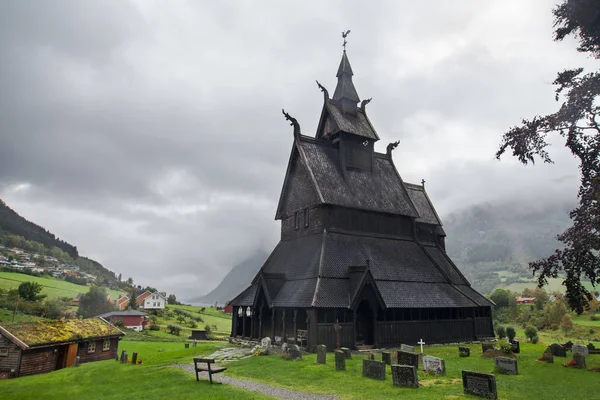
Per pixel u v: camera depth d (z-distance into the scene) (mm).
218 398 18656
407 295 41125
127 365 34938
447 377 23672
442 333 42781
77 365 40625
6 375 37625
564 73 27312
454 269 54062
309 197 45312
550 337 84375
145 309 146875
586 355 34188
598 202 24922
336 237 43281
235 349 38188
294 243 46219
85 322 49531
